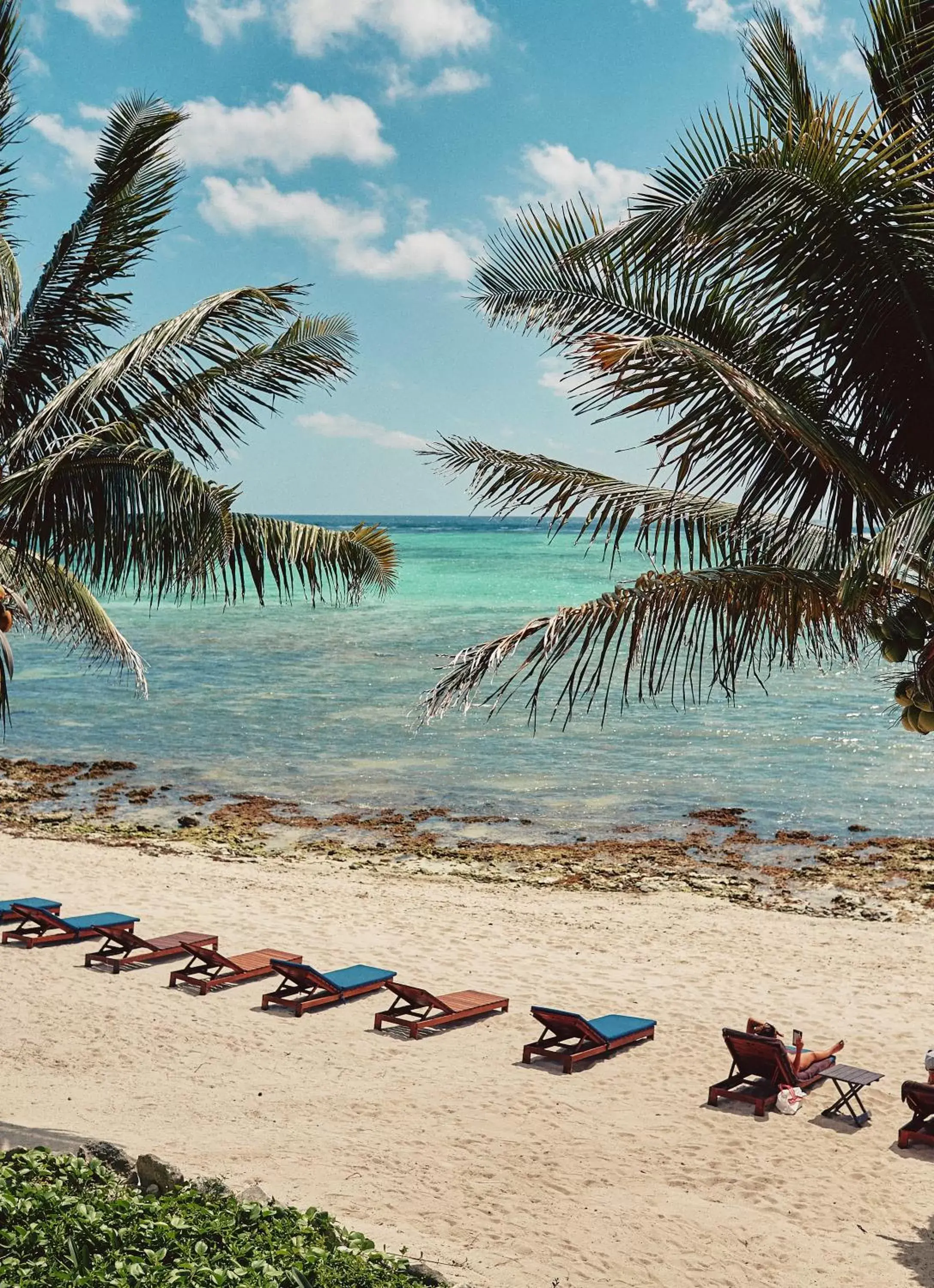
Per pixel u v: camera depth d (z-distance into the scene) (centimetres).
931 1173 841
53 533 837
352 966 1298
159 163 935
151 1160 640
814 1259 696
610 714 3284
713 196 628
